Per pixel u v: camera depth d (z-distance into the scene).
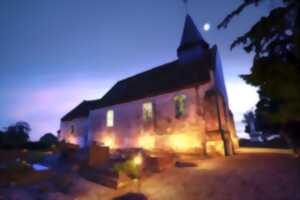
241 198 5.67
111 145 18.17
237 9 4.45
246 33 4.40
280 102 4.04
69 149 12.19
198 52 17.67
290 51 3.97
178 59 20.36
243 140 24.97
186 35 19.28
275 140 20.16
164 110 15.42
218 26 4.77
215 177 7.78
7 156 11.53
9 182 7.90
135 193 7.03
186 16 20.69
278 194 5.55
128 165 9.27
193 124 13.66
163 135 14.94
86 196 7.14
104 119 19.83
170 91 15.37
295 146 9.27
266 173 7.46
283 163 8.62
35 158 12.91
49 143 19.42
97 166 9.96
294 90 3.54
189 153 13.31
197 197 6.16
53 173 9.58
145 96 16.80
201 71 15.44
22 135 16.66
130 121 17.42
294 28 3.70
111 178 8.35
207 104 13.27
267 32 4.11
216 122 12.72
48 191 7.56
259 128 11.40
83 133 23.47
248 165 8.97
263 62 4.05
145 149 15.59
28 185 8.12
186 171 9.20
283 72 3.66
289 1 3.77
